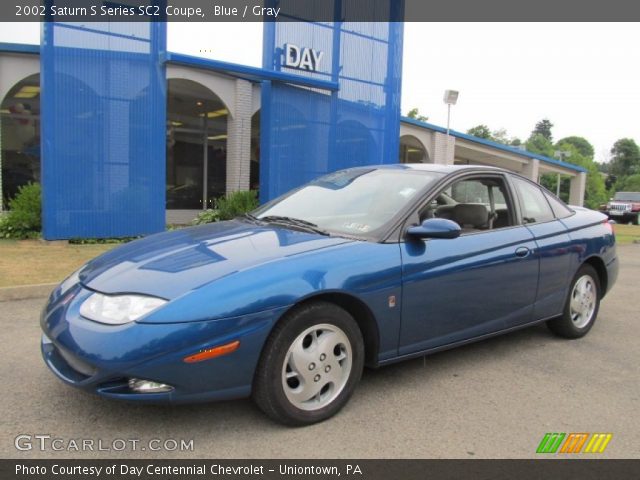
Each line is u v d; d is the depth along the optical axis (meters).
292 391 3.06
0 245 9.20
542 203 4.83
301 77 12.36
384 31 14.26
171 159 16.27
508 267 4.14
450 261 3.74
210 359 2.79
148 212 10.60
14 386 3.54
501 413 3.41
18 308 5.50
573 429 3.23
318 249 3.31
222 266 3.04
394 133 14.83
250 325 2.87
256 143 17.64
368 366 3.52
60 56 9.32
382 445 2.96
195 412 3.25
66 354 2.92
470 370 4.14
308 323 3.08
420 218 3.76
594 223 5.21
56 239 9.55
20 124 13.42
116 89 9.97
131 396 2.73
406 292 3.50
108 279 3.07
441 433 3.12
